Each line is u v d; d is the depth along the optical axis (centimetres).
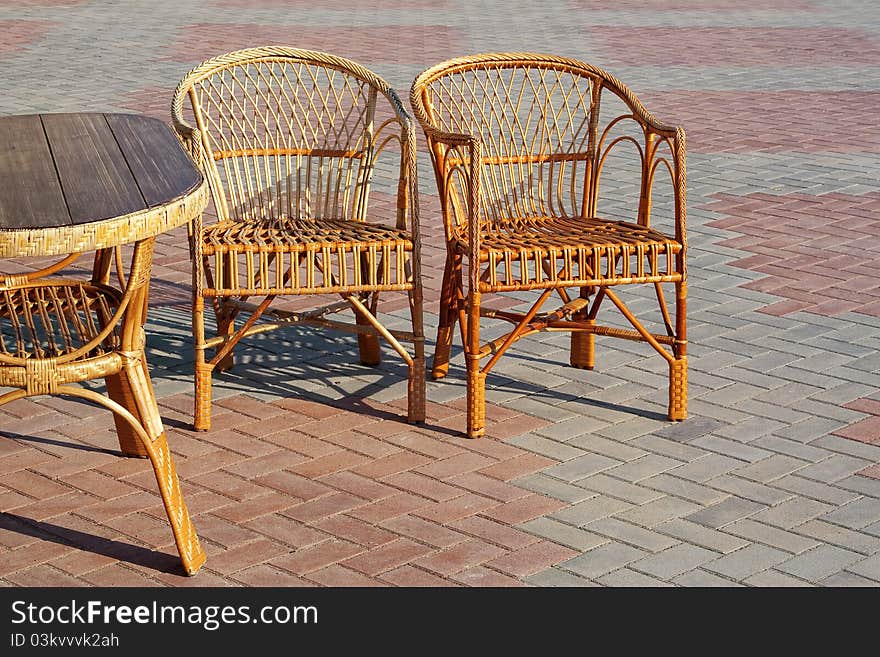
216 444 405
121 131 379
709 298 550
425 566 335
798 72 1171
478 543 346
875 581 329
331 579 329
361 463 393
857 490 376
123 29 1432
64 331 341
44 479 382
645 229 439
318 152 479
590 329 432
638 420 425
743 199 718
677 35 1424
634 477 384
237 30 1430
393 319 525
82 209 303
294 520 358
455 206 457
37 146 358
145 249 314
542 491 375
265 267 404
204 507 365
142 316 328
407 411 433
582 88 1079
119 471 387
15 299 370
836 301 545
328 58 476
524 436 412
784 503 368
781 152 838
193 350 487
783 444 406
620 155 832
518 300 549
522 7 1698
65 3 1684
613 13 1636
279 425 420
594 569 333
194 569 330
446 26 1483
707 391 448
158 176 334
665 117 955
